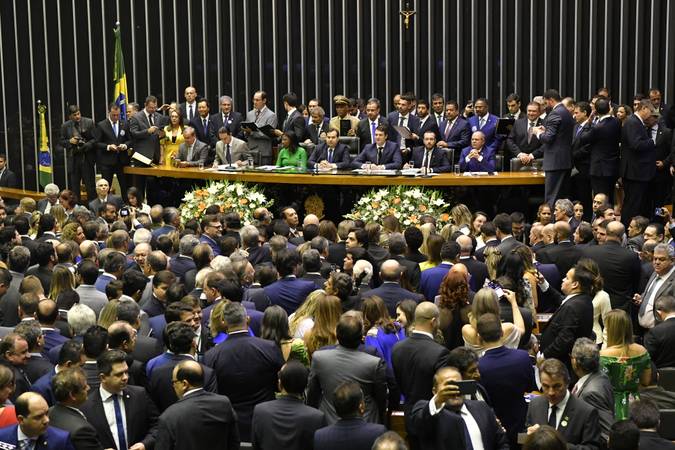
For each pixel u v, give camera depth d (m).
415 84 19.55
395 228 11.48
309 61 19.72
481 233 11.01
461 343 8.02
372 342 7.62
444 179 14.63
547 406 6.35
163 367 6.79
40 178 19.30
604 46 19.27
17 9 19.81
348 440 5.86
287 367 6.32
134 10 19.69
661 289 9.78
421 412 6.14
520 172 15.16
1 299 9.14
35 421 5.61
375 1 19.52
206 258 9.42
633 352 7.40
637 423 5.96
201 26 19.70
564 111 14.39
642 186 14.68
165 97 19.81
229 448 6.31
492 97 19.48
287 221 12.68
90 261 8.76
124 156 16.97
